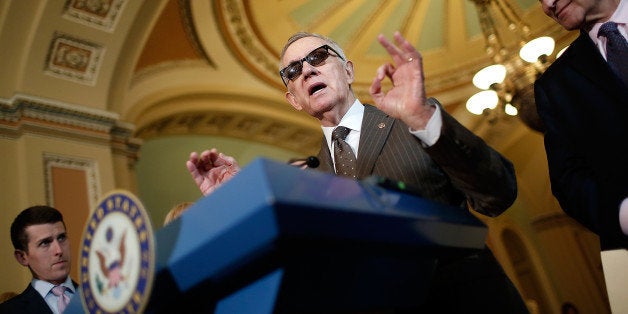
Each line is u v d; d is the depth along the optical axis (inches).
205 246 19.7
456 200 39.9
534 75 173.0
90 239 25.0
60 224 83.0
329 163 47.2
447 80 299.9
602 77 39.7
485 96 197.8
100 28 171.3
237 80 256.8
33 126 157.2
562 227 374.9
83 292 24.7
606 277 35.2
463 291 36.8
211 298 22.6
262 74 261.9
